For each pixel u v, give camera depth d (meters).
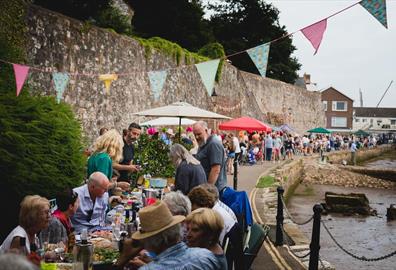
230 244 5.11
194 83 26.70
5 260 1.78
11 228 6.35
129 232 5.05
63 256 4.23
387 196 28.16
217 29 50.75
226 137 26.05
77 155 7.24
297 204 21.67
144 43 19.97
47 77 12.77
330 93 91.25
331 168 35.19
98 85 15.76
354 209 20.27
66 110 7.62
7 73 8.71
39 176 6.40
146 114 10.29
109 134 6.75
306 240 9.25
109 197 6.84
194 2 36.25
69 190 4.92
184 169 6.43
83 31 14.70
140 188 8.27
